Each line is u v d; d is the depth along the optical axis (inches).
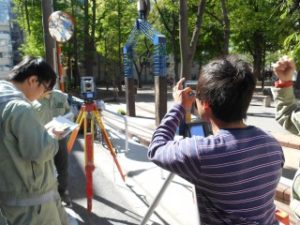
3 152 94.9
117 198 220.1
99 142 343.0
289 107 89.3
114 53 1336.1
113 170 271.0
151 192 227.8
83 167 284.8
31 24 1199.6
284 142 327.9
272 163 70.6
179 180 243.3
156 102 442.6
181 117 79.0
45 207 100.3
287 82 89.2
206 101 71.2
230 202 67.4
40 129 92.6
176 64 1080.8
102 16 1243.8
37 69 103.7
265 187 69.4
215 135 70.5
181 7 434.0
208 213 70.3
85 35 1155.3
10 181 96.7
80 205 209.5
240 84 68.8
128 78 558.9
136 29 482.3
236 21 936.3
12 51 2236.7
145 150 326.6
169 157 69.9
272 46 1123.3
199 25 460.8
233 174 66.9
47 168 101.2
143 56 1523.1
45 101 171.9
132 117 550.6
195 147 68.1
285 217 97.0
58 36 309.1
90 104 209.2
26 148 90.7
